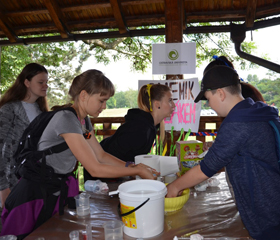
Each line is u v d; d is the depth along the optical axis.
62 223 1.16
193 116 3.09
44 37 3.84
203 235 1.02
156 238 1.01
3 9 3.58
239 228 1.08
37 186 1.34
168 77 3.17
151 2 3.25
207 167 1.13
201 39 6.41
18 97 2.14
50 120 1.38
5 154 2.02
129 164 1.72
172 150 3.15
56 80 8.77
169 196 1.27
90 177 1.96
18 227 1.27
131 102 8.47
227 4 3.24
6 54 6.77
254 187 1.03
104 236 1.04
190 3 3.28
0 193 1.92
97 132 3.56
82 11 3.55
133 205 1.01
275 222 1.02
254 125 1.04
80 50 8.79
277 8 3.12
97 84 1.38
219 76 1.14
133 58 7.21
